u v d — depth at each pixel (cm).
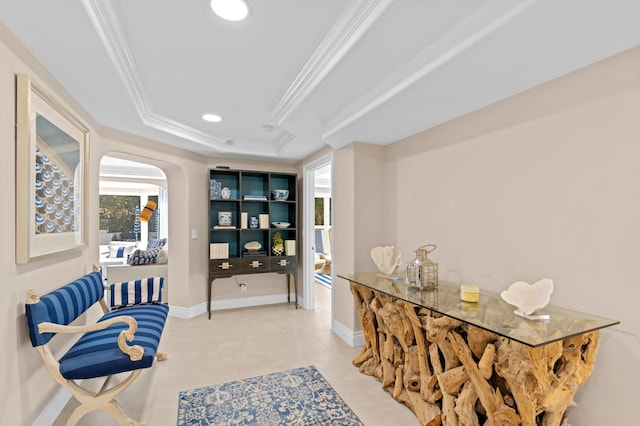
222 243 414
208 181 411
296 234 440
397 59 174
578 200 163
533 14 121
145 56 184
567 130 168
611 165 150
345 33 154
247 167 444
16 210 151
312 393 221
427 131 266
